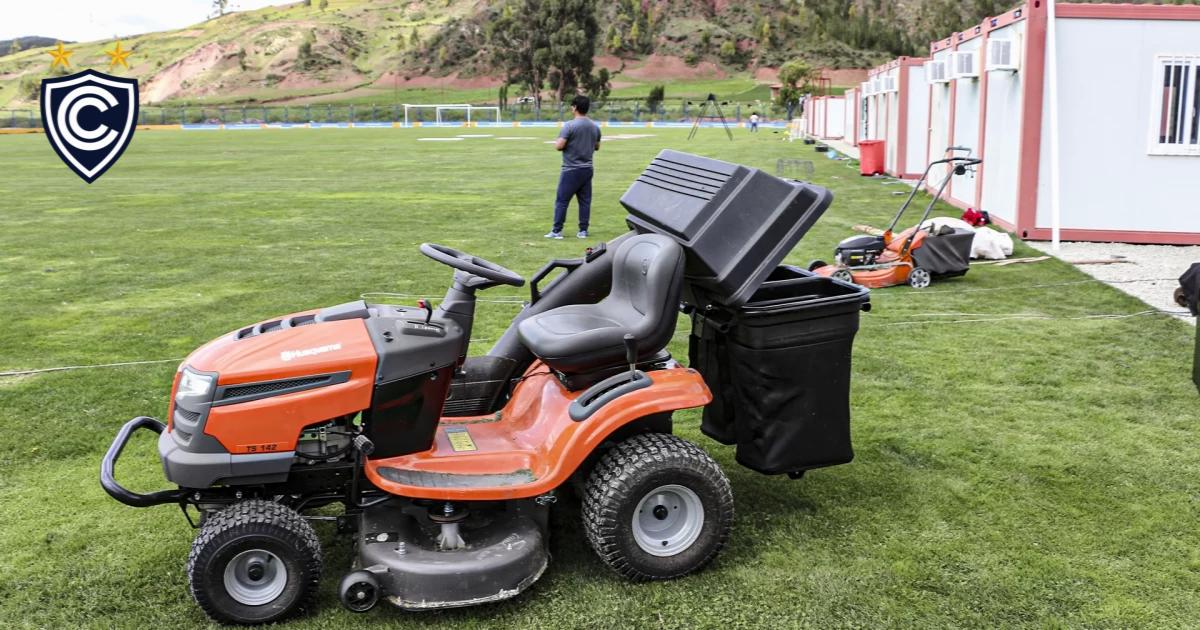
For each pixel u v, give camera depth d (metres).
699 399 3.86
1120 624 3.52
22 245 12.40
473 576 3.52
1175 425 5.49
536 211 15.31
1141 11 11.05
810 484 4.77
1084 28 11.20
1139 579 3.83
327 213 15.38
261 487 3.72
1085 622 3.54
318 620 3.59
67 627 3.56
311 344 3.68
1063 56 11.29
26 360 6.98
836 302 4.09
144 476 4.95
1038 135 11.48
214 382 3.50
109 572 3.97
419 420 3.81
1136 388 6.14
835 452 4.27
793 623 3.54
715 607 3.65
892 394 6.09
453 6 177.38
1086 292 8.84
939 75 15.84
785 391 4.12
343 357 3.63
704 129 53.81
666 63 127.62
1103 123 11.38
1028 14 11.25
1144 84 11.23
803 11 134.62
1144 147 11.36
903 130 19.89
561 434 3.79
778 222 3.93
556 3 97.56
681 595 3.74
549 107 85.06
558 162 26.55
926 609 3.63
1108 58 11.23
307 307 8.59
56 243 12.55
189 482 3.51
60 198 18.39
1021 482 4.77
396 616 3.61
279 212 15.61
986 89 13.23
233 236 12.97
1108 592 3.74
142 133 58.28
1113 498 4.57
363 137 46.22
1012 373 6.47
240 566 3.52
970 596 3.72
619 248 4.29
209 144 40.50
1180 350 6.93
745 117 68.56
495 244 11.91
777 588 3.79
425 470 3.76
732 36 130.75
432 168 24.86
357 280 9.76
